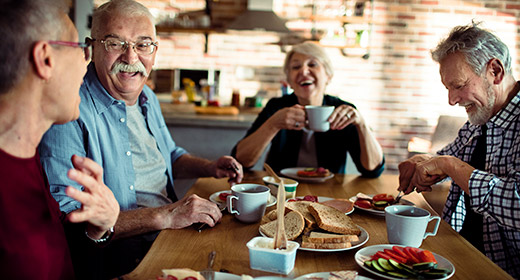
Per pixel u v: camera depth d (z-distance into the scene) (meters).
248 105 4.30
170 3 4.60
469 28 1.31
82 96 1.36
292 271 0.89
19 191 0.79
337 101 2.28
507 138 1.39
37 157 0.88
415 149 3.33
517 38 4.59
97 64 1.39
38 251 0.80
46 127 0.83
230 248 1.00
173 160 1.82
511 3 4.55
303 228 1.05
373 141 1.84
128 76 1.40
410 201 1.43
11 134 0.78
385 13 4.61
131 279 0.83
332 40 4.53
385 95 4.75
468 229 1.54
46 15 0.75
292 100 2.25
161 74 4.61
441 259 0.93
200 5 4.62
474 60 1.28
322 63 2.14
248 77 4.72
